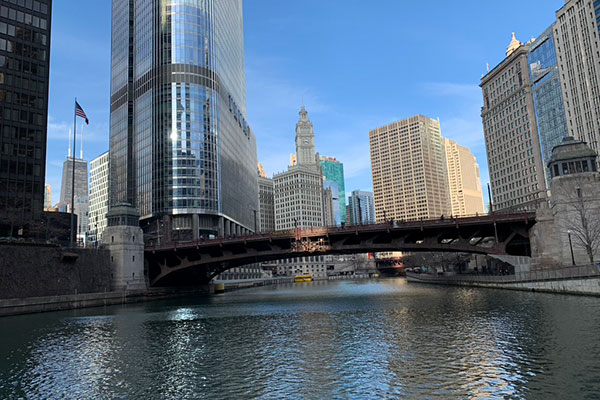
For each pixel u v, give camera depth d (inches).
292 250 3284.9
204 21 6653.5
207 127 6348.4
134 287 3567.9
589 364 975.6
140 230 3718.0
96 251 3366.1
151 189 6092.5
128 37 7332.7
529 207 7224.4
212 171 6254.9
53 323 2087.8
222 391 917.2
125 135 7052.2
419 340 1363.2
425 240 3110.2
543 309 1823.3
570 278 2283.5
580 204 2581.2
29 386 993.5
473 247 2913.4
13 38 3988.7
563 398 784.9
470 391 845.2
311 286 6845.5
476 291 3233.3
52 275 2871.6
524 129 7460.6
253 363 1154.7
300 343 1417.3
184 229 5905.5
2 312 2383.1
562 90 6688.0
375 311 2271.2
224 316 2326.5
